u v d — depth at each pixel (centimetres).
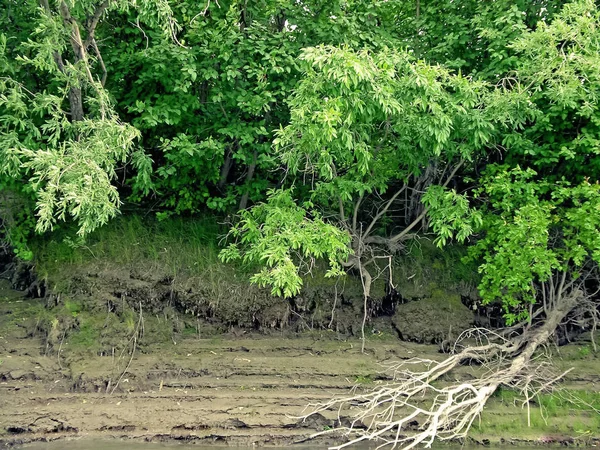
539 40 853
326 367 905
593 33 838
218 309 980
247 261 1013
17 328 925
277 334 988
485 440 797
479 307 1008
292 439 796
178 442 789
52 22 805
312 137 781
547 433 806
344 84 757
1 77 863
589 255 912
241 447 781
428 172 1020
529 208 850
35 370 861
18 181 981
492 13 981
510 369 855
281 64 952
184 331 975
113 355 900
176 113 944
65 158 769
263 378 888
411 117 837
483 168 1040
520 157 967
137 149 979
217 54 962
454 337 961
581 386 873
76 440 781
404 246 1035
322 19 984
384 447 790
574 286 988
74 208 779
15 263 1034
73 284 960
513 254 859
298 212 874
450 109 837
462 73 1030
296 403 843
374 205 1055
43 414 802
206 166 1017
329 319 1002
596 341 944
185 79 934
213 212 1105
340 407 814
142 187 955
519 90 861
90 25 873
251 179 1044
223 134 998
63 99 924
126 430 799
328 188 880
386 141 912
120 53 996
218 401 841
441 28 1040
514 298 941
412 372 878
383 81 791
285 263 828
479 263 1041
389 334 995
